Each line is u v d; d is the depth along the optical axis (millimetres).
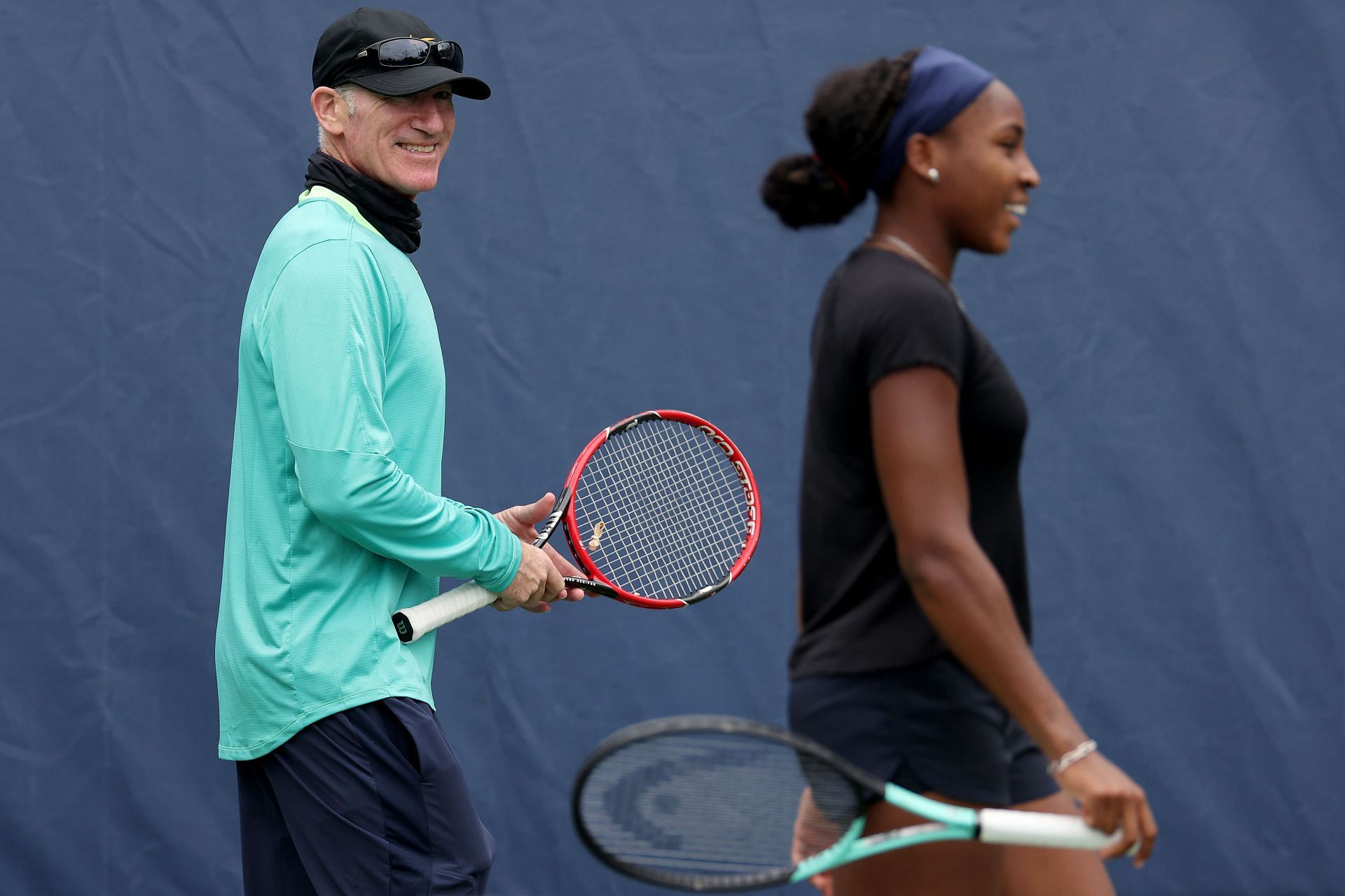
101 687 14461
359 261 9633
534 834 14750
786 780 7812
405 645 9773
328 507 9273
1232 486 14914
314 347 9367
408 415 9914
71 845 14352
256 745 9680
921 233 7906
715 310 15070
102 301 14586
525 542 11250
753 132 15102
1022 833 7410
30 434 14477
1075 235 15039
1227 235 14914
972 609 7109
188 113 14688
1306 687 14773
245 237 14719
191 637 14570
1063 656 14891
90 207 14594
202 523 14609
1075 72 15023
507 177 15031
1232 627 14852
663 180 15102
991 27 15062
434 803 9617
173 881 14453
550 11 15086
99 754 14430
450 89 10516
